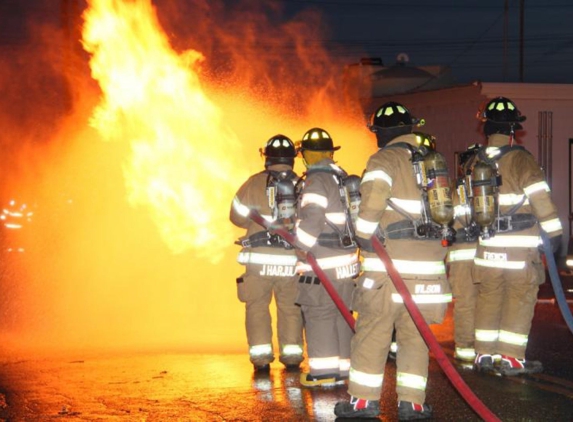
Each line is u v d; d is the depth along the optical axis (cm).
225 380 726
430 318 594
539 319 1076
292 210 735
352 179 687
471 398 552
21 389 693
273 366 796
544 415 613
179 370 766
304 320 712
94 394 675
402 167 593
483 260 746
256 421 598
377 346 599
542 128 2216
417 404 598
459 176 783
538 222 738
